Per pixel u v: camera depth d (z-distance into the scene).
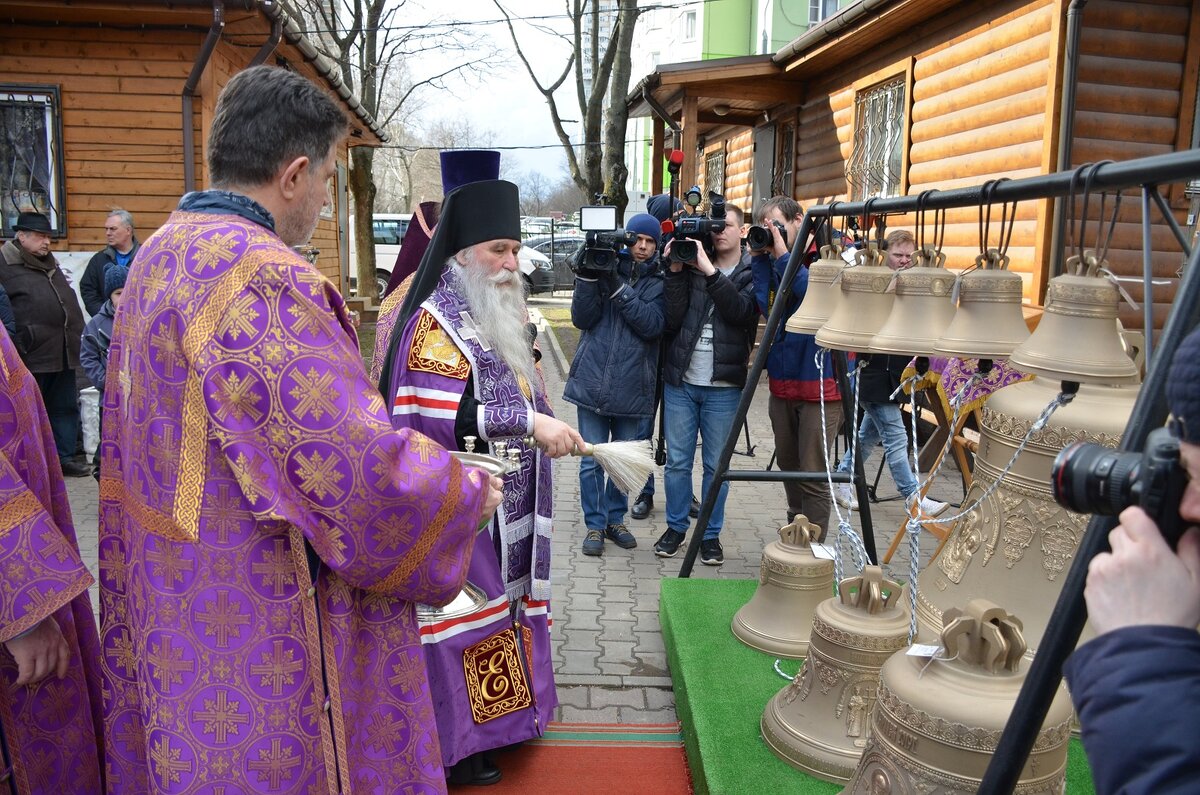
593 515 4.96
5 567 1.62
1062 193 1.95
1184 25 5.98
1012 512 2.52
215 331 1.57
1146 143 6.06
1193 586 1.03
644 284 4.72
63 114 8.25
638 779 2.78
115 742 1.77
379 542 1.62
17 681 1.72
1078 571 1.34
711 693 2.84
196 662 1.59
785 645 3.08
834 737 2.39
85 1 7.45
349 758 1.73
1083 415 2.37
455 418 2.56
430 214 2.97
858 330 2.69
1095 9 5.87
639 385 4.78
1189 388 0.98
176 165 8.38
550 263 21.69
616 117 14.66
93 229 8.41
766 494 6.36
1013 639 1.86
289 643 1.61
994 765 1.46
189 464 1.58
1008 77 6.56
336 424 1.58
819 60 9.45
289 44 8.88
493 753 2.88
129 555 1.67
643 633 3.91
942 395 4.11
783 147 11.66
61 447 6.38
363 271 18.31
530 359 2.80
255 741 1.59
